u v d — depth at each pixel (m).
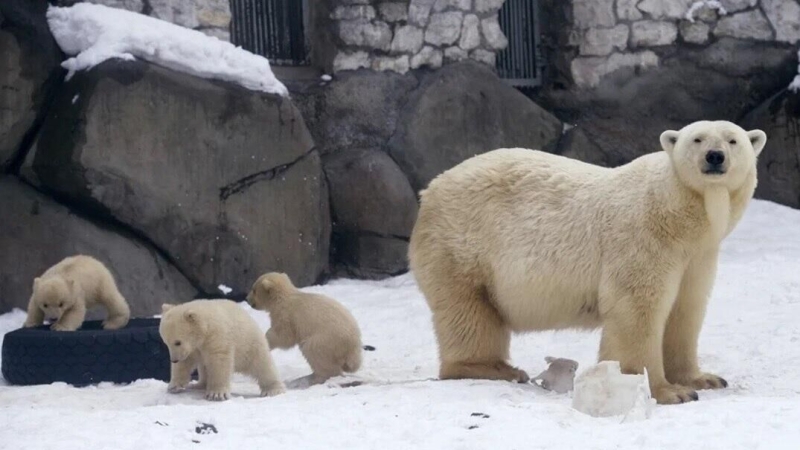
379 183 15.04
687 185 7.52
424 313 12.60
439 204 8.73
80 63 13.11
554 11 17.27
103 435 6.35
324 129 15.38
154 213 13.22
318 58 15.77
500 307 8.45
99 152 12.80
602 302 7.80
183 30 13.74
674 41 17.22
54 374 9.41
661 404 7.50
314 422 6.52
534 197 8.30
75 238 12.89
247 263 13.90
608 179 8.05
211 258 13.65
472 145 15.88
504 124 16.14
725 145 7.36
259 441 6.14
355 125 15.45
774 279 13.05
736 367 9.08
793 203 16.75
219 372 8.05
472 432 6.11
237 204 13.80
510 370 8.43
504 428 6.14
